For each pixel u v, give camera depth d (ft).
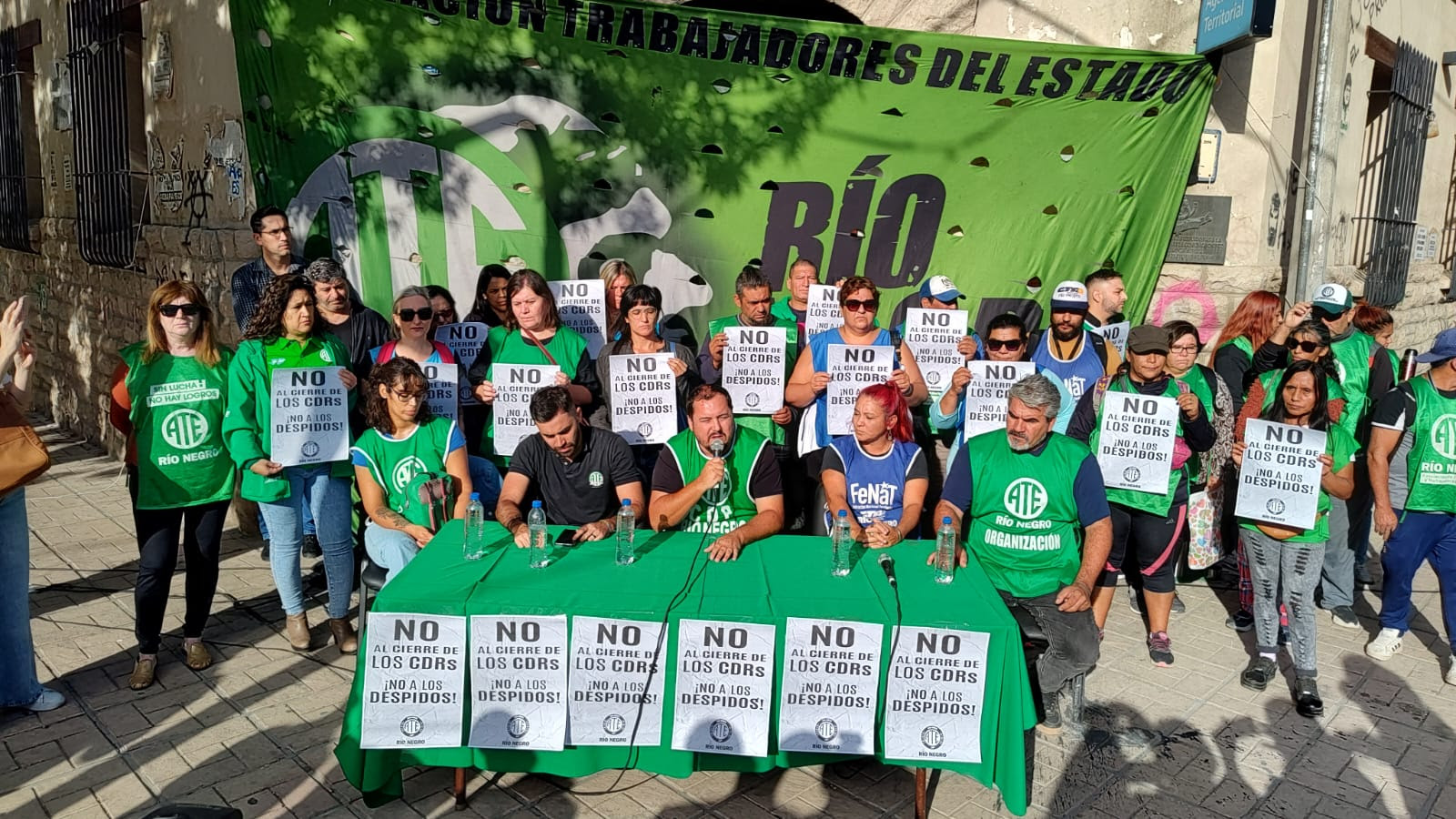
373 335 18.72
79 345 33.30
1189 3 23.20
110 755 14.17
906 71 22.62
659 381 17.84
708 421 15.16
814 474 18.88
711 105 22.53
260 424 16.76
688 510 15.29
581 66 21.90
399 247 21.58
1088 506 14.47
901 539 15.07
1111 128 22.90
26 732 14.82
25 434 14.53
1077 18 24.12
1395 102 32.76
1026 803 12.75
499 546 14.43
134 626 18.84
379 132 21.07
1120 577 22.77
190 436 16.25
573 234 22.49
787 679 12.09
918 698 12.14
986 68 22.58
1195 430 16.75
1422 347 41.73
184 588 20.90
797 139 22.86
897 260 23.58
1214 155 23.59
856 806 13.29
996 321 18.52
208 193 24.14
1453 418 17.07
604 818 12.89
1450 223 43.57
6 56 35.91
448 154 21.52
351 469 17.25
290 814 12.80
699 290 23.36
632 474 15.92
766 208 23.13
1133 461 16.62
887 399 15.58
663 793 13.48
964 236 23.48
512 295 18.60
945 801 13.46
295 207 20.77
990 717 12.15
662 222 22.86
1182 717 16.01
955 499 14.93
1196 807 13.47
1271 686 17.19
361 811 12.92
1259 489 16.22
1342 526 19.71
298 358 16.83
